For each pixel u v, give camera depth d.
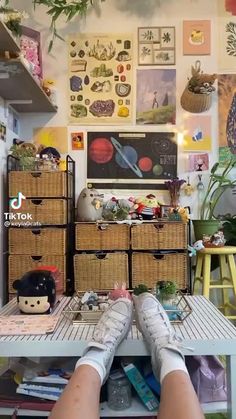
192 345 1.04
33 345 1.05
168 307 1.27
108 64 2.52
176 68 2.53
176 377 0.89
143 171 2.52
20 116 2.53
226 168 2.52
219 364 1.22
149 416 1.08
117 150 2.52
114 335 1.05
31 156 2.25
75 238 2.23
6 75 1.92
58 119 2.52
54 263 2.17
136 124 2.52
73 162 2.46
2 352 1.05
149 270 2.20
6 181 2.27
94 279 2.20
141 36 2.53
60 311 1.32
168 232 2.21
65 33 2.52
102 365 0.99
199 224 2.37
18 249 2.19
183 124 2.52
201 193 2.52
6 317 1.25
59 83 2.52
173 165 2.51
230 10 2.52
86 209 2.26
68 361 1.19
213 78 2.42
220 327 1.15
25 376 1.15
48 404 1.11
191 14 2.53
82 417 0.79
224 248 2.19
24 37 2.34
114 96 2.52
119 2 2.53
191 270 2.36
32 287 1.29
